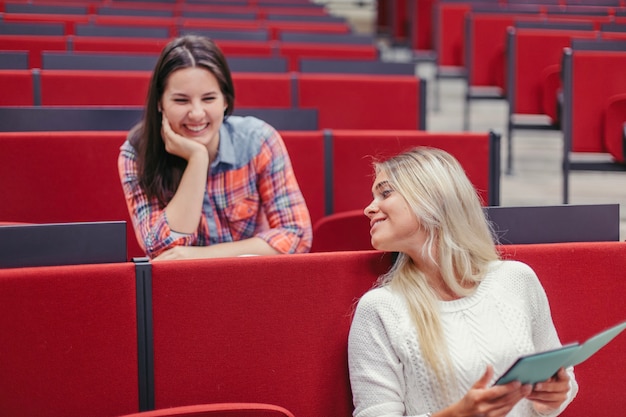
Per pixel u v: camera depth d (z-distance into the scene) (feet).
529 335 7.11
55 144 11.71
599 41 16.89
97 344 6.98
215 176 9.49
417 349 6.85
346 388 7.48
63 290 6.89
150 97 9.20
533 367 6.02
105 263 7.40
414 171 7.14
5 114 12.89
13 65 16.80
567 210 8.52
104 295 6.97
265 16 26.63
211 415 6.55
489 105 28.32
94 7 25.02
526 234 8.50
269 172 9.60
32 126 12.95
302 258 7.36
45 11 24.49
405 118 16.75
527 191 17.58
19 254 7.25
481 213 7.30
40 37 19.19
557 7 25.14
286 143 12.62
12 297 6.79
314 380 7.43
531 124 18.83
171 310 7.12
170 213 9.01
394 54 38.37
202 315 7.18
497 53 21.66
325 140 12.73
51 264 7.32
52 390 6.92
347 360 7.47
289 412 6.77
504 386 6.11
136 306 7.05
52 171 11.72
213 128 9.23
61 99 15.58
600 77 15.40
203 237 9.57
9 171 11.60
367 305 7.04
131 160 9.43
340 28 24.58
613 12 23.58
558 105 17.74
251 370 7.30
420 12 32.63
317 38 22.41
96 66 17.10
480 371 6.83
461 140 12.61
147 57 17.26
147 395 7.13
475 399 6.13
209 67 9.11
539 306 7.34
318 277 7.39
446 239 7.07
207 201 9.49
